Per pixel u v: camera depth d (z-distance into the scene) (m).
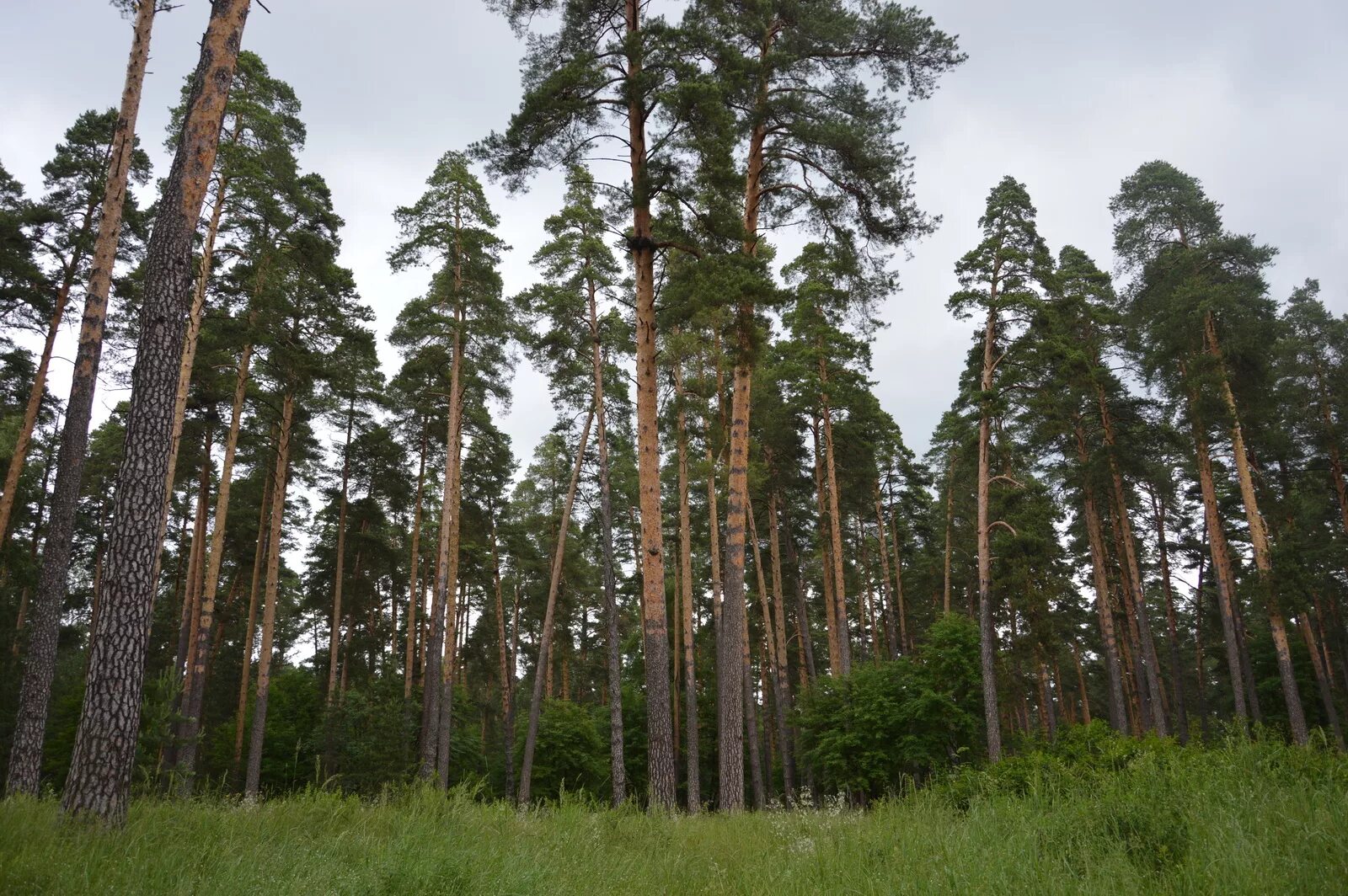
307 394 29.52
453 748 32.91
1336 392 33.28
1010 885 5.82
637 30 15.24
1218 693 45.94
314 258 24.38
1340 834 5.71
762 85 16.52
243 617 41.31
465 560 39.56
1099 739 19.19
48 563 12.89
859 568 46.59
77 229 22.02
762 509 36.81
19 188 23.66
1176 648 37.69
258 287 24.00
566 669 48.78
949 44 16.02
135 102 14.65
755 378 29.03
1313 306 34.38
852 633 49.38
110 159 14.39
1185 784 7.99
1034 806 8.71
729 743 16.00
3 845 6.26
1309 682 37.47
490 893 6.05
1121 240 29.59
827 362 30.94
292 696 38.31
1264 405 27.64
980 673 27.78
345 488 36.38
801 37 16.69
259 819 8.65
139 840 6.97
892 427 38.97
